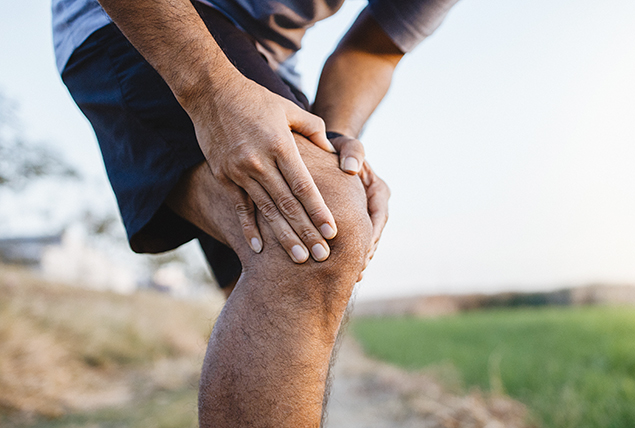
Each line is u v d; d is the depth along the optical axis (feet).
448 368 13.71
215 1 2.17
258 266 1.57
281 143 1.53
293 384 1.35
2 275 21.70
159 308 35.01
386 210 2.32
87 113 2.19
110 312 21.83
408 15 2.75
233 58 2.00
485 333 25.49
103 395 10.89
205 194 1.86
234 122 1.55
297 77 2.78
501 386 9.62
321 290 1.50
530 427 7.17
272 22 2.34
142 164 1.94
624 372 9.76
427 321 53.57
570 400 7.31
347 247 1.56
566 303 84.28
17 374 9.52
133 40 1.56
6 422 7.93
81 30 2.06
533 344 16.43
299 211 1.52
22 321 12.45
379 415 8.89
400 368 16.74
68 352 13.14
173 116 1.87
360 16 2.96
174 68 1.55
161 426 7.34
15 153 21.76
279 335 1.40
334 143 2.11
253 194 1.59
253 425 1.30
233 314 1.47
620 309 36.11
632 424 6.03
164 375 14.35
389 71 2.99
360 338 41.60
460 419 7.89
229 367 1.37
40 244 65.82
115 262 49.01
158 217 2.09
